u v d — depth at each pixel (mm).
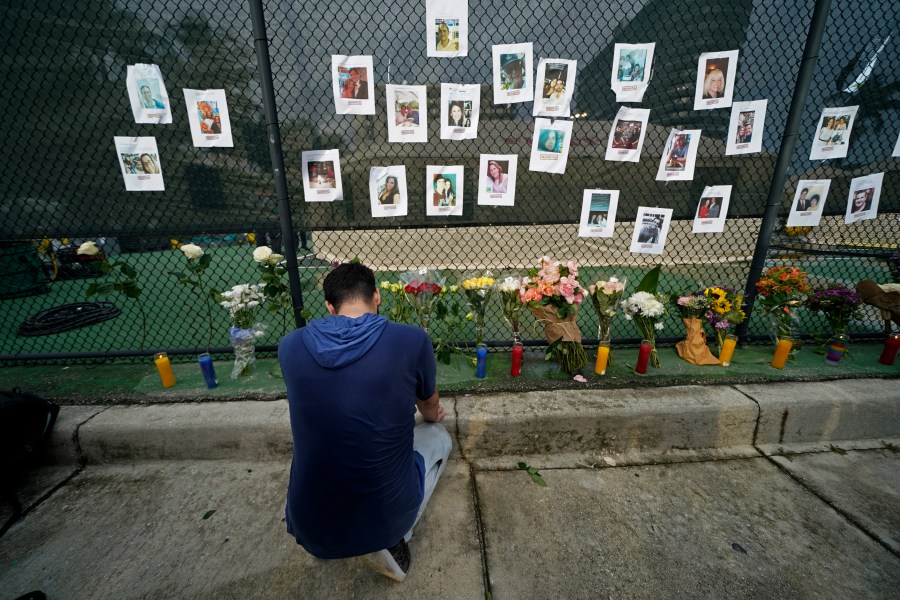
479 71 2143
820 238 3830
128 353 2436
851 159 2338
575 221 2398
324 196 2242
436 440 1452
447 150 2262
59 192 2193
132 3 1985
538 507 1591
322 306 3346
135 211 2238
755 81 2184
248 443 1858
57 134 2121
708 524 1502
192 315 3705
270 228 2314
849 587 1251
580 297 2057
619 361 2428
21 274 4527
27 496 1650
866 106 2270
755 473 1784
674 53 2148
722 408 1904
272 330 3068
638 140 2242
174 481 1742
